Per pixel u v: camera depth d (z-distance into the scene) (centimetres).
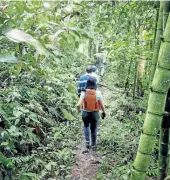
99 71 1004
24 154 453
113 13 380
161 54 141
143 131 151
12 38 111
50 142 526
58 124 604
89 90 505
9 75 388
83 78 568
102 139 553
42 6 219
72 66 818
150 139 149
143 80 602
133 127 578
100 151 521
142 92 771
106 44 468
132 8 392
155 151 441
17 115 366
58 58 201
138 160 154
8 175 373
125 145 505
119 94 829
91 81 508
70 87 229
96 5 347
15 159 390
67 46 199
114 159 480
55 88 621
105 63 1027
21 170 400
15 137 426
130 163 439
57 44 196
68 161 476
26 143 459
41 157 463
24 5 181
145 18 459
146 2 378
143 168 153
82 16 320
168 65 141
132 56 481
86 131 524
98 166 473
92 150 520
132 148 494
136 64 687
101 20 356
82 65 876
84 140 574
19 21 182
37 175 389
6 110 368
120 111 679
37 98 536
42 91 504
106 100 820
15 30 114
